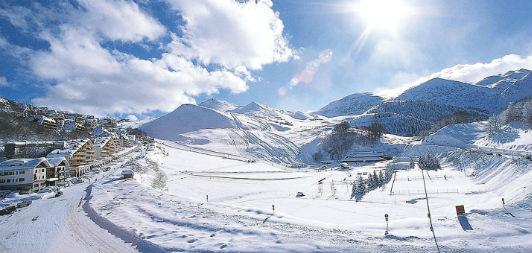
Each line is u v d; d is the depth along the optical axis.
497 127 124.38
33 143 111.06
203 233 30.08
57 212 43.44
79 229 34.19
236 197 86.44
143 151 159.25
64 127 182.62
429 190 73.12
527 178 50.25
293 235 29.11
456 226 31.23
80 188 67.25
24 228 35.75
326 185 104.00
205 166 153.00
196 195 85.38
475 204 51.59
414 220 34.75
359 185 84.56
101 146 126.25
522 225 29.11
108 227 33.81
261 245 26.17
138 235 29.84
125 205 43.69
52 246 29.14
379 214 56.31
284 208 68.62
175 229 31.72
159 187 79.88
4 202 53.53
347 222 51.84
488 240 26.62
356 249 25.25
